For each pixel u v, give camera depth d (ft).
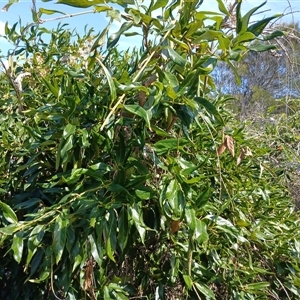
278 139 8.46
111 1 3.67
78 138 4.06
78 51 7.45
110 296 4.25
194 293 4.90
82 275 4.13
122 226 3.67
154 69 4.01
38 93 6.44
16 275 5.10
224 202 4.79
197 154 4.90
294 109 10.09
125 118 3.98
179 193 3.64
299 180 8.38
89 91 4.54
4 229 3.59
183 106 3.92
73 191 3.88
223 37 3.70
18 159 5.65
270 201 6.37
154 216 4.41
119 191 3.61
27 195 4.95
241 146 5.38
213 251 4.89
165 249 4.75
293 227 6.25
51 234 4.21
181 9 3.95
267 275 5.91
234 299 5.05
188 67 4.06
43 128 5.05
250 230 5.57
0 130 5.82
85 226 3.84
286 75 6.62
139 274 4.94
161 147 3.95
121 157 3.89
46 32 7.22
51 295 4.79
